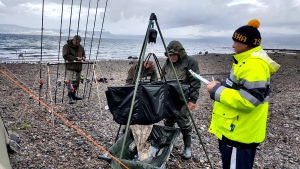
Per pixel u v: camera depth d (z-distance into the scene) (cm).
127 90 375
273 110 960
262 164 546
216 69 2447
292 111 945
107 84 1462
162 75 469
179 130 505
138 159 451
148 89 380
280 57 3681
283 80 1731
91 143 602
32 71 1834
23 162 486
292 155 594
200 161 538
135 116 377
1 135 436
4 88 1168
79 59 906
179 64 492
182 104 441
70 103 950
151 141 507
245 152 306
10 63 2361
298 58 3547
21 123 701
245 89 277
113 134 677
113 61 3100
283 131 745
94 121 777
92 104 973
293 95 1235
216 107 326
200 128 758
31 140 592
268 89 302
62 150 554
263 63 278
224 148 317
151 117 383
